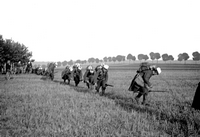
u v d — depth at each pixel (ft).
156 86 61.62
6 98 36.45
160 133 19.12
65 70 67.05
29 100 34.42
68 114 24.76
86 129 19.70
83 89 51.03
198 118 23.20
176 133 18.97
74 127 20.36
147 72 33.04
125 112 26.32
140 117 24.11
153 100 36.58
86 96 38.50
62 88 51.88
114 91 48.88
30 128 20.35
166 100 36.47
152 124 21.86
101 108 28.53
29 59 162.61
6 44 142.51
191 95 42.42
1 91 45.73
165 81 80.84
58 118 23.48
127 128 20.43
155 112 26.91
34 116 24.32
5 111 26.81
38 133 18.99
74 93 42.78
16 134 18.83
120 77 108.88
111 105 30.71
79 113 25.63
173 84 68.08
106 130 19.58
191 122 22.11
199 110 27.30
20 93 42.50
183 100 36.45
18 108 28.50
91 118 23.58
